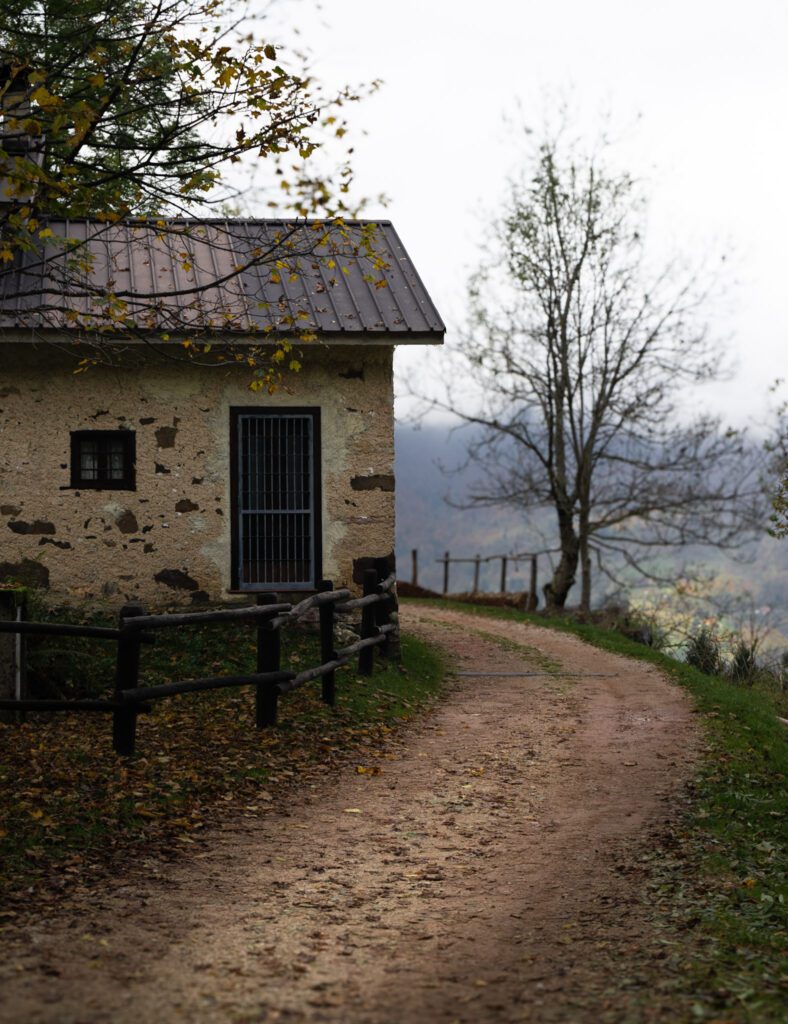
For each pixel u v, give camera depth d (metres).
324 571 14.54
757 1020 4.71
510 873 7.08
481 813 8.54
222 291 14.40
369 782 9.39
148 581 14.21
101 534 14.12
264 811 8.35
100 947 5.44
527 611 27.05
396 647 14.64
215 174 10.06
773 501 17.14
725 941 5.85
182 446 14.29
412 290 15.07
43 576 13.98
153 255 15.10
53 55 12.01
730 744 11.19
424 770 9.91
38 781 8.18
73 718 10.27
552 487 27.72
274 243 10.65
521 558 29.23
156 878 6.69
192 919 5.97
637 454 27.61
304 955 5.48
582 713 12.83
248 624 14.34
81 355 13.83
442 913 6.27
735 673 20.06
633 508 27.61
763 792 9.53
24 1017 4.54
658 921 6.17
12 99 9.87
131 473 14.19
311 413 14.54
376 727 11.39
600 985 5.14
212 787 8.67
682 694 14.23
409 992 5.03
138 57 10.92
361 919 6.11
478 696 13.96
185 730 10.20
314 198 9.88
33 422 13.99
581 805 8.84
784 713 15.48
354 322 14.12
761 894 6.79
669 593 27.89
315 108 9.66
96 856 7.00
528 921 6.15
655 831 8.10
